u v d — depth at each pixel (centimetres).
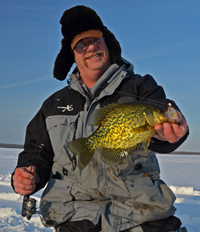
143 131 202
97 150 245
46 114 289
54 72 337
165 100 233
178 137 188
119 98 262
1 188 786
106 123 219
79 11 278
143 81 263
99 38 279
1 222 485
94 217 242
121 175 243
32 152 288
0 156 2277
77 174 254
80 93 284
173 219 252
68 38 293
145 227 242
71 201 256
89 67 281
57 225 261
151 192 243
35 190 273
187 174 1193
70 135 264
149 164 249
